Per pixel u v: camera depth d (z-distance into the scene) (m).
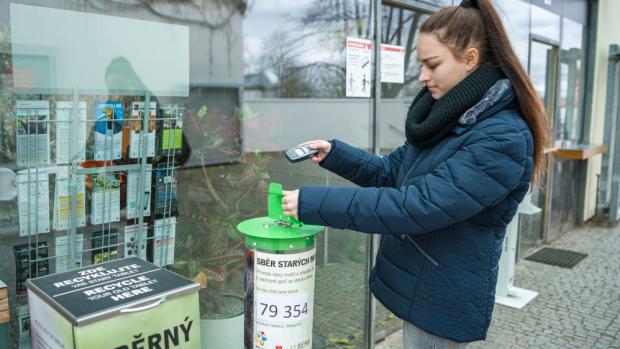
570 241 5.91
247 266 1.71
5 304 1.47
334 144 1.90
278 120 2.57
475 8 1.58
